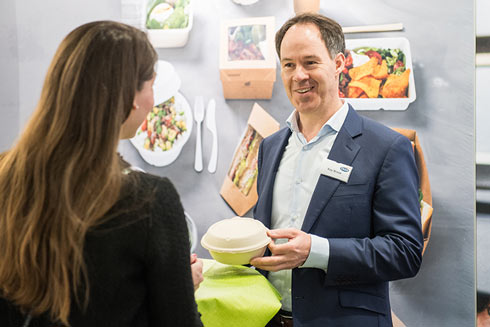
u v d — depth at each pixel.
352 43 1.77
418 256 1.05
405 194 1.06
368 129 1.17
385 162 1.09
